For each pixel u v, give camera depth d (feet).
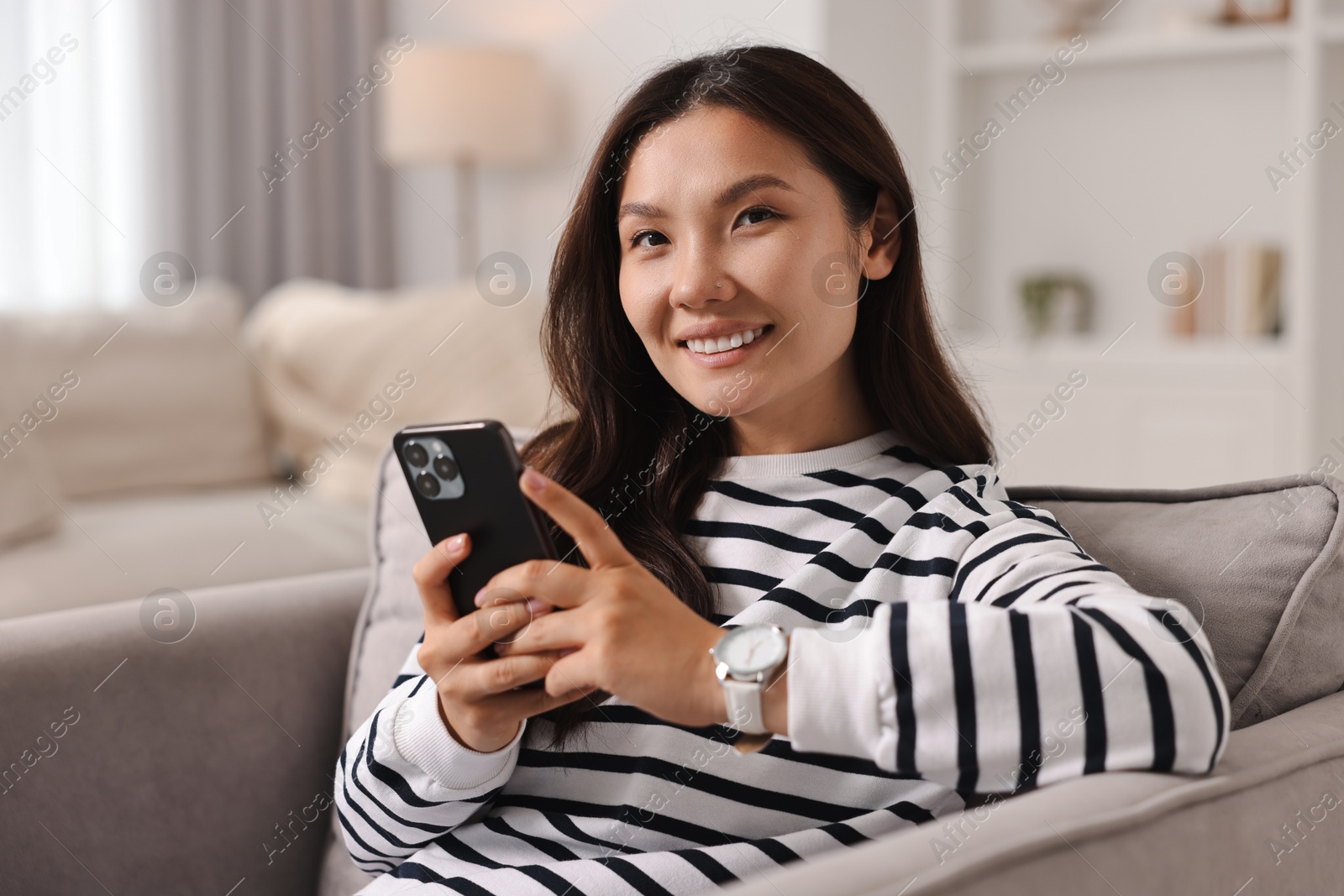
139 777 3.18
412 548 3.47
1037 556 2.36
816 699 1.91
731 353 2.60
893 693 1.89
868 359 2.91
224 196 12.01
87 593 5.85
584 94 11.27
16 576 5.90
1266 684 2.56
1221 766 2.05
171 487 8.04
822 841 2.39
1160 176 9.60
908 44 9.68
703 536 2.81
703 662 1.99
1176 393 8.63
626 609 2.03
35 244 10.96
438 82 10.94
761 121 2.57
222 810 3.31
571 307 3.02
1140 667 1.89
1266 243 9.13
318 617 3.63
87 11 11.07
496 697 2.31
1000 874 1.63
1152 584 2.68
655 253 2.67
